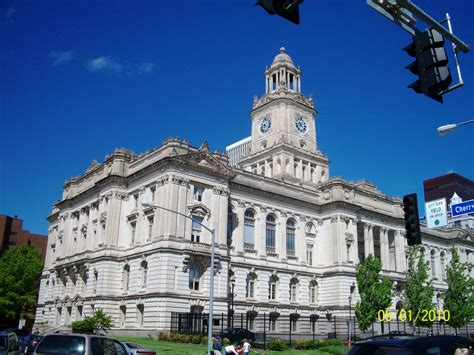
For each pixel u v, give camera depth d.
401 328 80.12
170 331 58.19
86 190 79.44
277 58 113.00
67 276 78.94
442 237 108.44
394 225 92.69
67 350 20.28
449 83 14.67
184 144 68.00
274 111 105.25
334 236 82.12
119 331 63.50
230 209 73.62
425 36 14.91
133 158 74.75
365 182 94.88
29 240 145.25
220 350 40.38
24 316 103.56
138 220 68.62
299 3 12.09
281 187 81.81
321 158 104.38
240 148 144.50
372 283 65.31
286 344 55.78
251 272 73.12
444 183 172.88
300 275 79.44
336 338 68.88
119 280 69.00
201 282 63.81
